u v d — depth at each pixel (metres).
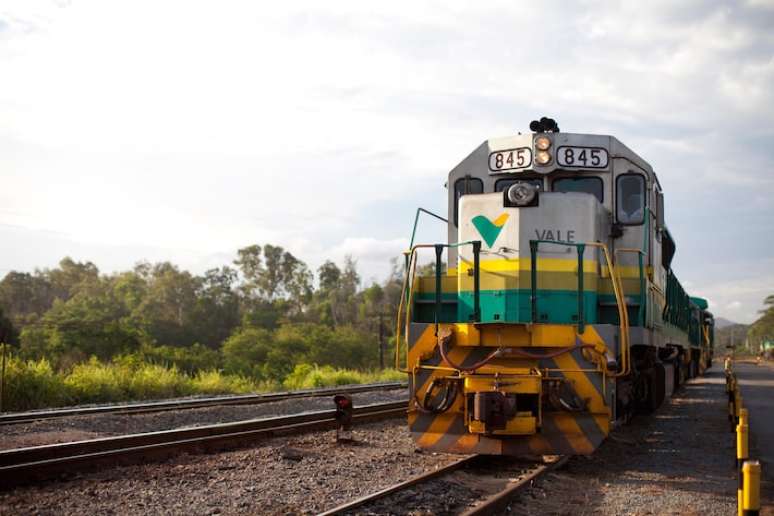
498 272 9.34
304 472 8.00
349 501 6.62
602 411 8.32
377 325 87.69
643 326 9.82
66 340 39.53
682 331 20.09
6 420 12.40
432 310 10.02
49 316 76.19
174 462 8.61
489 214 9.52
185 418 13.38
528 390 8.23
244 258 117.62
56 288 124.44
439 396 8.71
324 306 106.75
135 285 109.31
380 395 19.22
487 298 9.37
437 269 9.14
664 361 15.45
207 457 8.98
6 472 7.14
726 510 6.75
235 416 13.96
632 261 10.41
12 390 17.20
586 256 9.43
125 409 14.26
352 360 57.53
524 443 8.27
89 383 19.50
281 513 6.21
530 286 9.23
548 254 9.30
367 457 9.05
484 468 8.42
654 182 11.24
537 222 9.35
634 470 8.78
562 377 8.43
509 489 6.95
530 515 6.53
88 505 6.46
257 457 8.95
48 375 18.86
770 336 128.38
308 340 58.22
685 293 21.14
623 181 10.48
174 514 6.17
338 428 10.32
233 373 39.91
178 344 83.94
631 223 10.44
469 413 8.34
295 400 17.16
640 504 6.96
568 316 9.24
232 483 7.41
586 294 9.37
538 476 7.83
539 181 10.57
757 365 70.50
